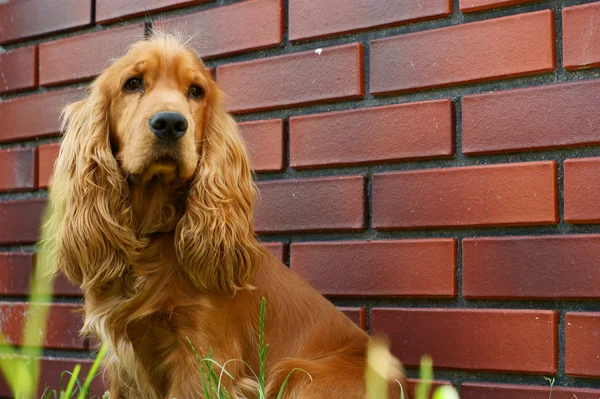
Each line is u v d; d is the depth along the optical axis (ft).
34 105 5.36
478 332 4.15
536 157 4.11
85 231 3.84
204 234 3.79
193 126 3.79
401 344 4.32
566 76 4.05
